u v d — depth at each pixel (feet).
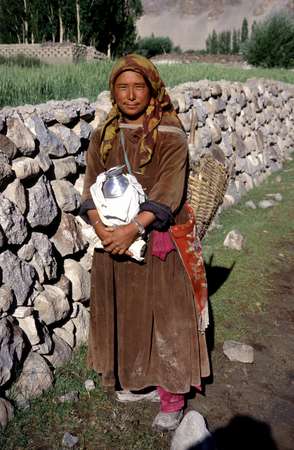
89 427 9.43
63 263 11.82
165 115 8.67
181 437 8.99
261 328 13.52
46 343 10.41
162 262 8.80
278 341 13.04
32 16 71.61
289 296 15.37
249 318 13.91
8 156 10.14
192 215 9.05
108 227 8.38
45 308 10.52
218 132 22.75
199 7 495.41
